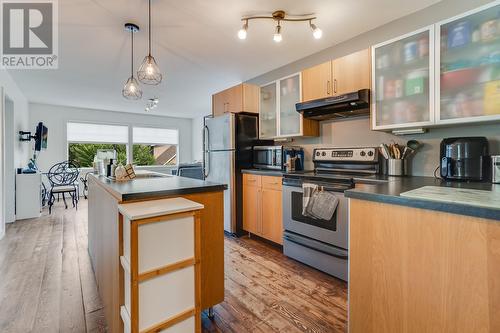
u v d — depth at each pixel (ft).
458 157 5.73
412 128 6.71
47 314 5.43
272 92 10.85
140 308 3.71
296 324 5.10
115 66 11.54
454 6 6.68
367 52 7.29
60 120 20.29
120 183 5.68
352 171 8.28
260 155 10.99
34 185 13.93
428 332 3.34
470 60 5.43
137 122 24.22
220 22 7.86
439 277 3.24
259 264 7.98
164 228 3.92
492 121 5.36
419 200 3.36
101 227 6.02
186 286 4.18
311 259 7.59
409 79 6.43
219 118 11.54
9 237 10.57
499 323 2.81
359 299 4.08
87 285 6.67
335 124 9.36
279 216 9.05
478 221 2.94
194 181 6.11
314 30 7.49
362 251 4.04
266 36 8.81
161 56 10.53
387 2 6.91
